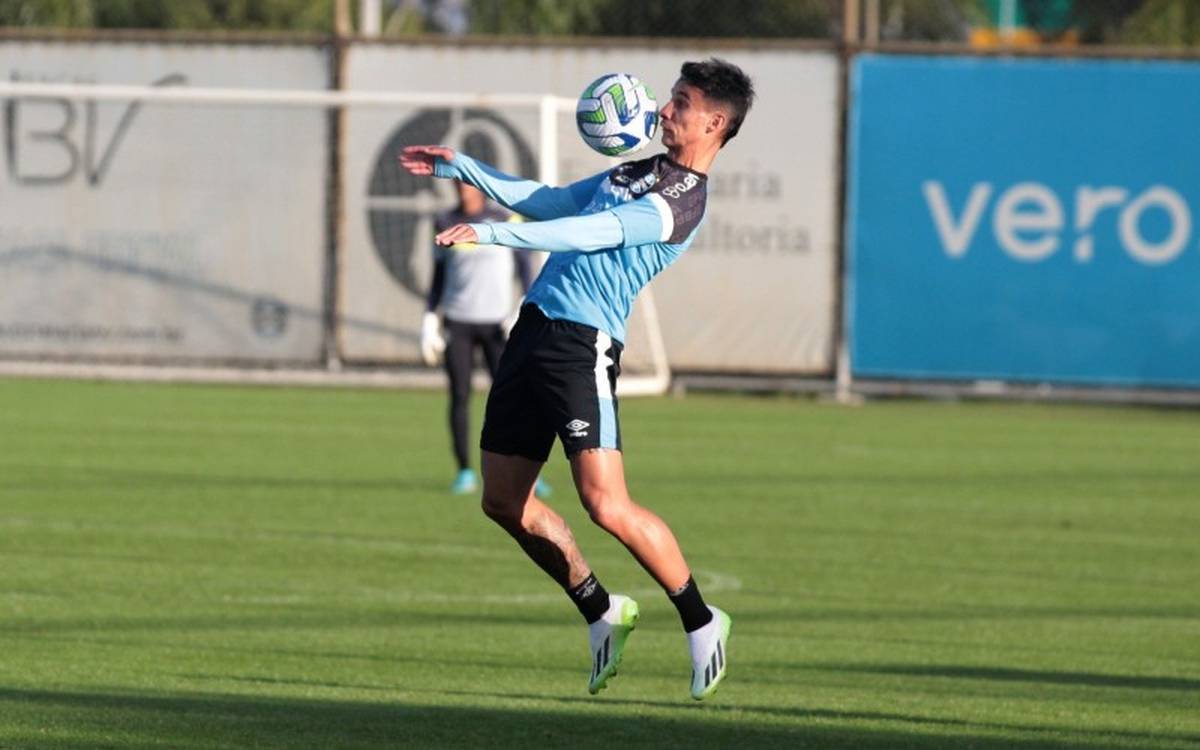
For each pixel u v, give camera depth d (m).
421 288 84.44
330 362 85.00
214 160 84.81
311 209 84.75
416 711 26.48
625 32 98.56
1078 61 79.69
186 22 104.94
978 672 30.86
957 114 80.31
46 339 85.94
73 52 84.69
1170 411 81.00
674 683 29.48
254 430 67.12
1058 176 80.06
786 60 80.88
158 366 85.69
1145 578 41.59
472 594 37.66
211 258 85.12
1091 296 80.19
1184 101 79.25
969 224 80.56
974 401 83.81
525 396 25.00
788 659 31.84
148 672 29.16
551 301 24.80
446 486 53.94
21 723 24.88
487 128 83.38
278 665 30.11
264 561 41.12
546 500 52.03
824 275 81.38
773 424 72.75
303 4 108.44
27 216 85.56
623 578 40.50
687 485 55.62
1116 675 30.75
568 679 29.53
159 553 41.81
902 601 38.19
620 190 24.97
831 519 49.59
